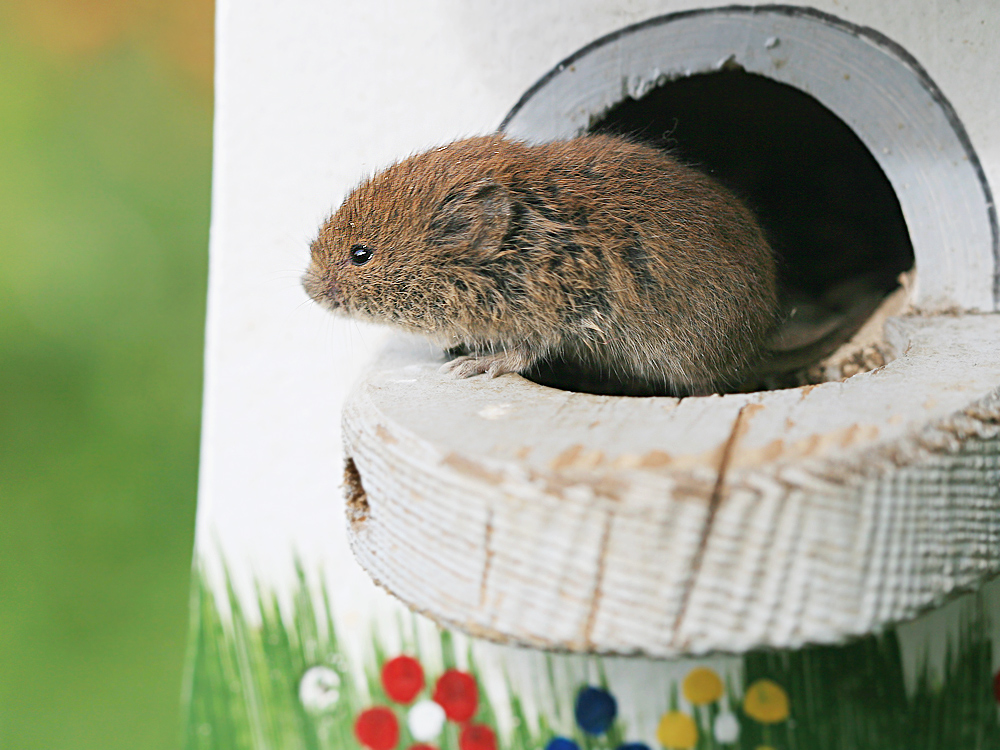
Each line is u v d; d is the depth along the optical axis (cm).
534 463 22
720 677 28
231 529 31
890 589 22
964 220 29
